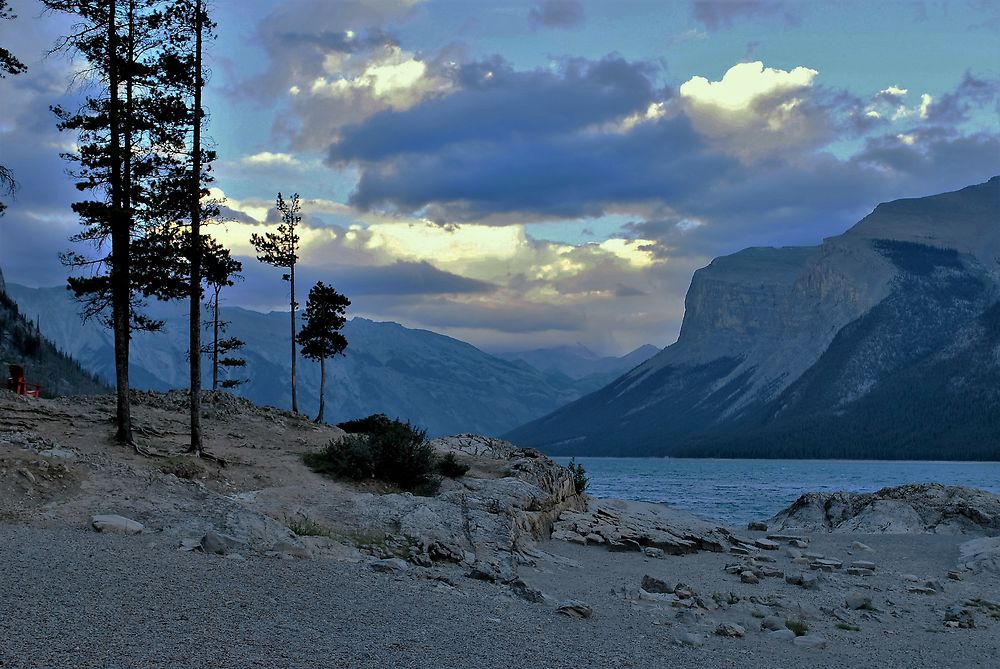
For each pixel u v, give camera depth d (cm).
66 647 1016
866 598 2378
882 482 16575
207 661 1029
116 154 2945
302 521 2539
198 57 3177
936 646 1859
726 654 1559
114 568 1499
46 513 2014
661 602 2173
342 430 4978
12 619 1109
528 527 3281
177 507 2212
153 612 1237
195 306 3225
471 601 1738
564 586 2358
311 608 1416
